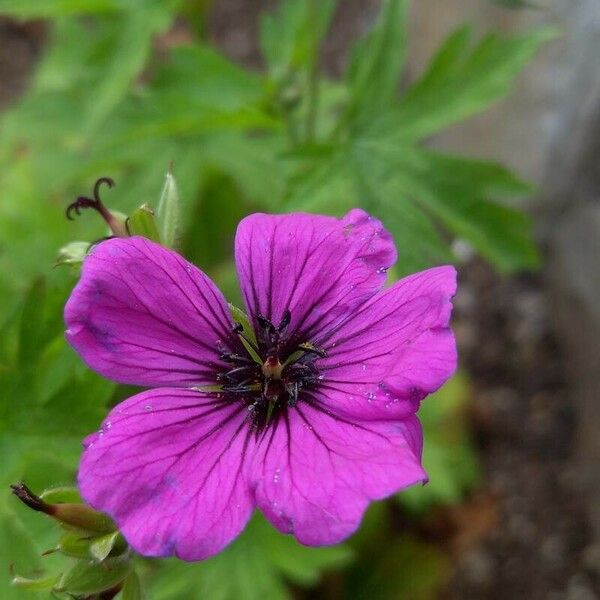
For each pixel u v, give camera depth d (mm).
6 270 197
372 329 114
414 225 160
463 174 164
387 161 164
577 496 229
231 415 112
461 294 261
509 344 252
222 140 203
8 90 303
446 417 220
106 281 109
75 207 125
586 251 233
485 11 232
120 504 103
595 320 228
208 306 116
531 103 226
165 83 181
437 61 165
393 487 99
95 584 113
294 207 161
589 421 230
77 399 134
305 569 170
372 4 318
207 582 171
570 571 219
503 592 218
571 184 237
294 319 118
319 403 112
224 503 105
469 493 229
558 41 211
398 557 214
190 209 195
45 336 135
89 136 179
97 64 176
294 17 185
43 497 114
